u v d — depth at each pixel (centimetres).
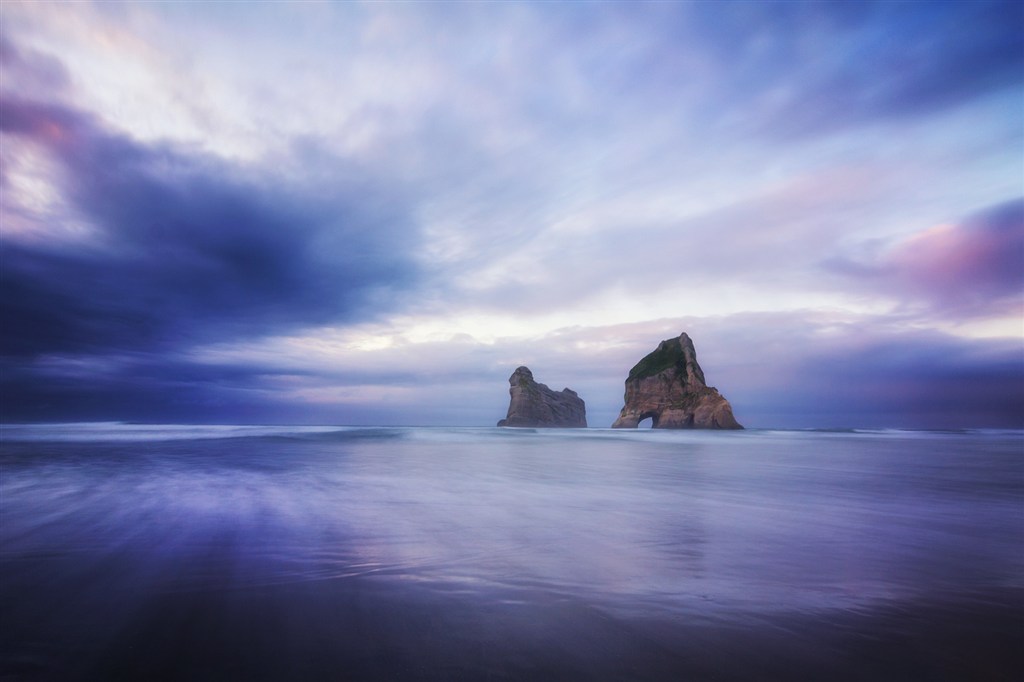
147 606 506
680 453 3042
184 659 395
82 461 2050
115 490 1288
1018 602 531
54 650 410
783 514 1046
